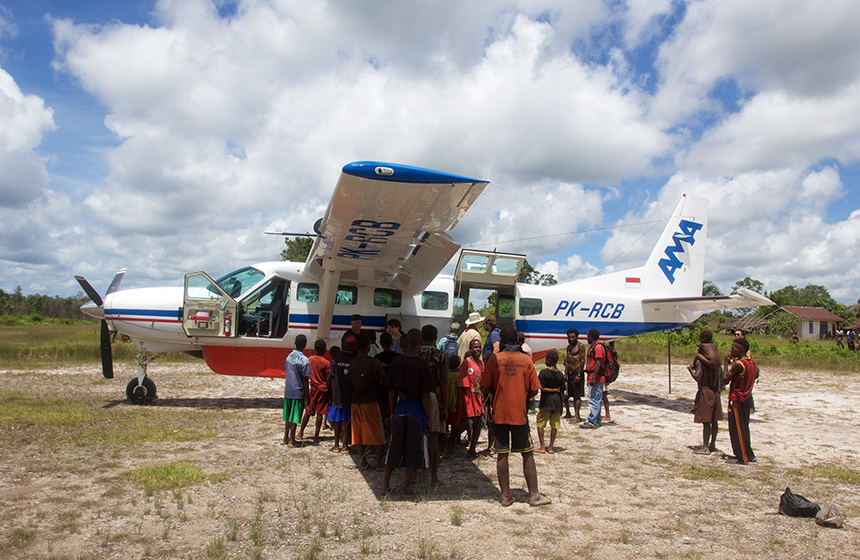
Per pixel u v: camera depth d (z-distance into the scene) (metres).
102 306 9.50
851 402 11.55
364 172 4.95
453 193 5.37
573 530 4.06
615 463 6.22
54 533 3.76
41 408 8.56
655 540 3.89
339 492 4.90
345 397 6.30
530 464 4.66
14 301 62.06
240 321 9.63
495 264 10.51
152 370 15.16
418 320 10.43
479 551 3.62
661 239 12.50
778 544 3.87
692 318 12.30
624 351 23.94
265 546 3.62
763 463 6.30
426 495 4.88
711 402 6.72
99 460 5.71
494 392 4.77
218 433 7.25
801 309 57.03
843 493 5.20
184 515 4.16
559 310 11.42
